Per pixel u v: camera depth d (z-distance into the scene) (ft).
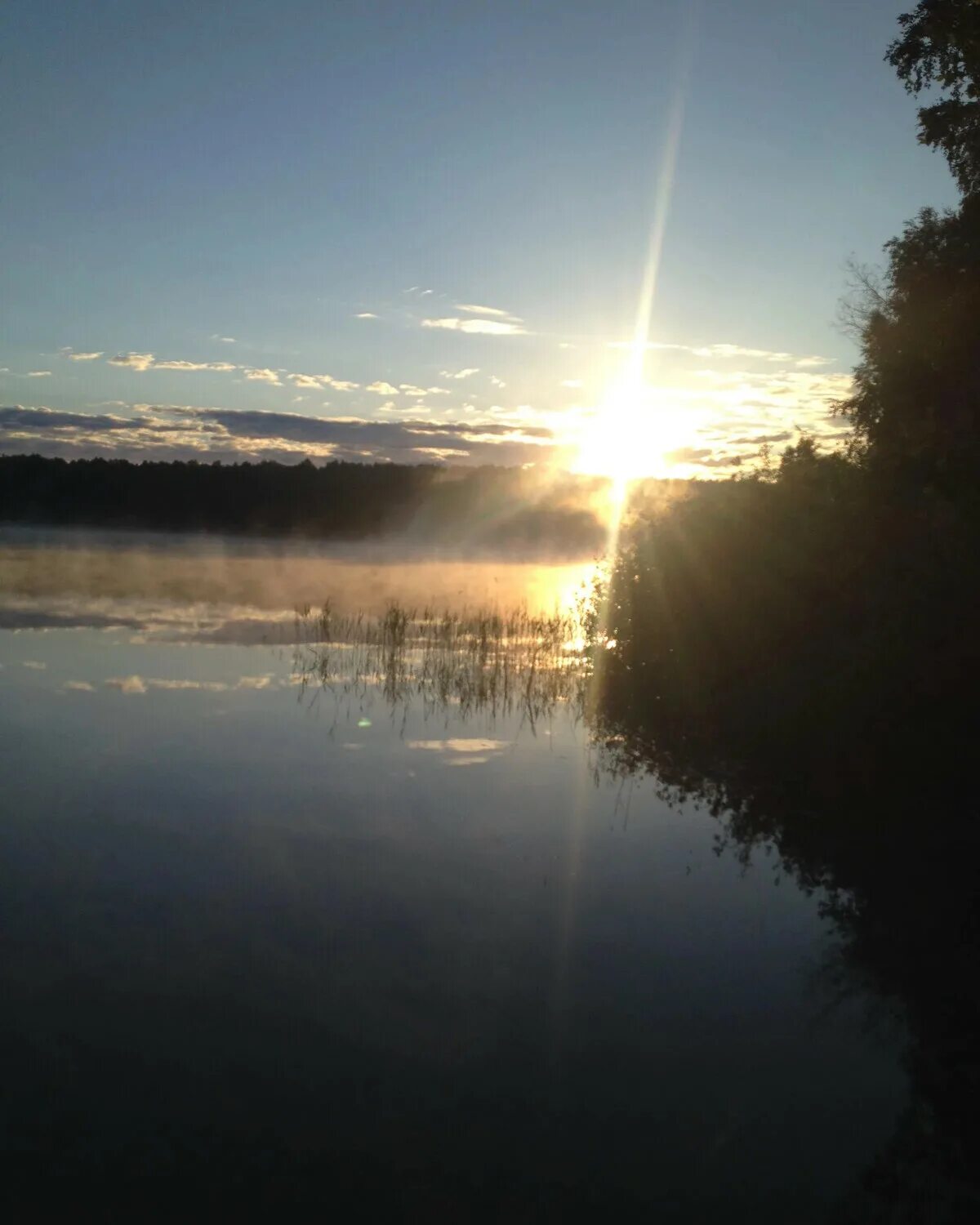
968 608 41.88
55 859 30.22
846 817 35.50
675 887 29.60
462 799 36.60
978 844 32.60
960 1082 20.57
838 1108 19.74
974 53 52.95
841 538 50.65
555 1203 17.20
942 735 39.47
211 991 23.38
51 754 40.04
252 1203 17.08
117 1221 16.63
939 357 54.08
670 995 23.76
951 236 55.72
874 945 26.23
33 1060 20.71
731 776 40.34
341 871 30.07
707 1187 17.58
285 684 53.47
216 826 33.14
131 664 56.90
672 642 54.08
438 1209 16.99
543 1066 20.89
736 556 53.62
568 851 32.04
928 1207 17.11
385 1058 21.09
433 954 25.34
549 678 56.59
